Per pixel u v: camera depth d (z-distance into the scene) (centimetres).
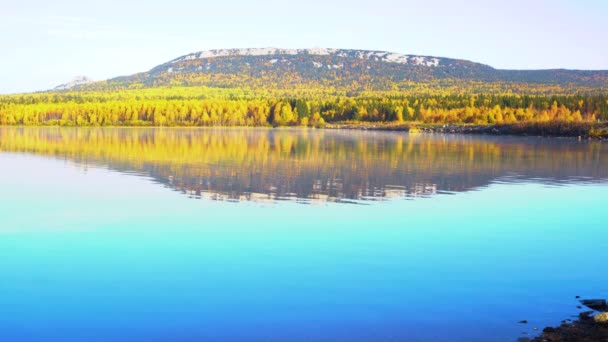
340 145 9106
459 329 1509
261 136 12556
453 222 2898
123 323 1560
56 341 1449
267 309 1661
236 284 1889
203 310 1655
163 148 8250
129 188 4088
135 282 1908
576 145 9256
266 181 4478
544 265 2125
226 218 2977
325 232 2647
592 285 1888
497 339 1439
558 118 17250
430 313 1627
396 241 2488
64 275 1989
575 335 1430
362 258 2212
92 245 2411
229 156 6825
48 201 3528
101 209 3244
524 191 4031
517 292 1811
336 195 3788
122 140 10556
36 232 2664
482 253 2297
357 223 2855
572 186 4303
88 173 5031
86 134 13400
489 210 3250
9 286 1864
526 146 8938
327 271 2034
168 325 1545
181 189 4041
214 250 2322
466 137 12431
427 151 7781
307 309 1661
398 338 1456
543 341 1405
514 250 2344
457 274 2005
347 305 1692
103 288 1848
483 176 4903
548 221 2942
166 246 2391
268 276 1975
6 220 2925
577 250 2352
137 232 2652
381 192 3941
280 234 2609
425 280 1930
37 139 10875
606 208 3331
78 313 1633
